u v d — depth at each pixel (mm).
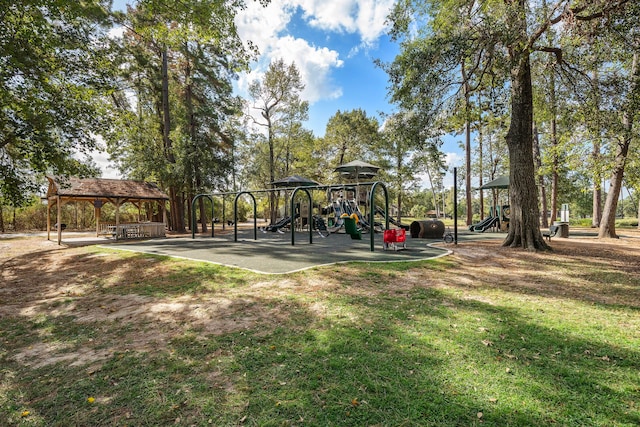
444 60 8609
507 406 2096
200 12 9078
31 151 8250
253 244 11703
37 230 27688
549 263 7152
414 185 30047
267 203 42688
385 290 4965
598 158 13211
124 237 16297
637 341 3102
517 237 9469
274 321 3736
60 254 10602
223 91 22188
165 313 4180
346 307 4148
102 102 9930
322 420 1986
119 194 16125
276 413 2070
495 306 4195
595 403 2127
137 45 18906
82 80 8812
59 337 3535
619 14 6832
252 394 2293
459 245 10289
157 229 17484
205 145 21562
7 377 2676
